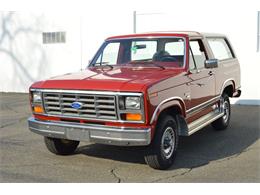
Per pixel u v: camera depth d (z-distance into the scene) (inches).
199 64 262.5
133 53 262.2
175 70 236.7
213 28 432.5
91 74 230.2
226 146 271.3
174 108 224.1
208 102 272.5
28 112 414.6
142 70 238.2
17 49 566.6
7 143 280.1
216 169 219.1
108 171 216.1
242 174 209.9
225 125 320.2
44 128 221.1
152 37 258.1
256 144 275.9
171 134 220.8
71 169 219.8
